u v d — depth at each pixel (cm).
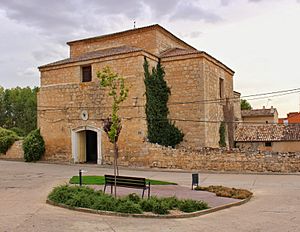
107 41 3506
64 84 3139
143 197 1371
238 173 2458
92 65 3011
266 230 977
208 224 1047
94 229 925
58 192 1305
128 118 2809
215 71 3195
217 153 2584
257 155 2503
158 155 2712
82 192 1308
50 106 3203
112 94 1600
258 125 3734
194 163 2627
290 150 3388
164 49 3356
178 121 2970
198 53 2920
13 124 7506
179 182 2062
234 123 3678
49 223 968
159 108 2953
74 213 1127
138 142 2766
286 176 2308
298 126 3547
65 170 2556
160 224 1025
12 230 884
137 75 2802
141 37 3291
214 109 3123
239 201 1448
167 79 3030
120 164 2816
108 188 1716
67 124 3102
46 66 3238
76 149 3059
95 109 2969
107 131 1794
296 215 1198
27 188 1691
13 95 7675
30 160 3159
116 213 1123
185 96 2956
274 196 1634
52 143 3170
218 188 1744
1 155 3516
